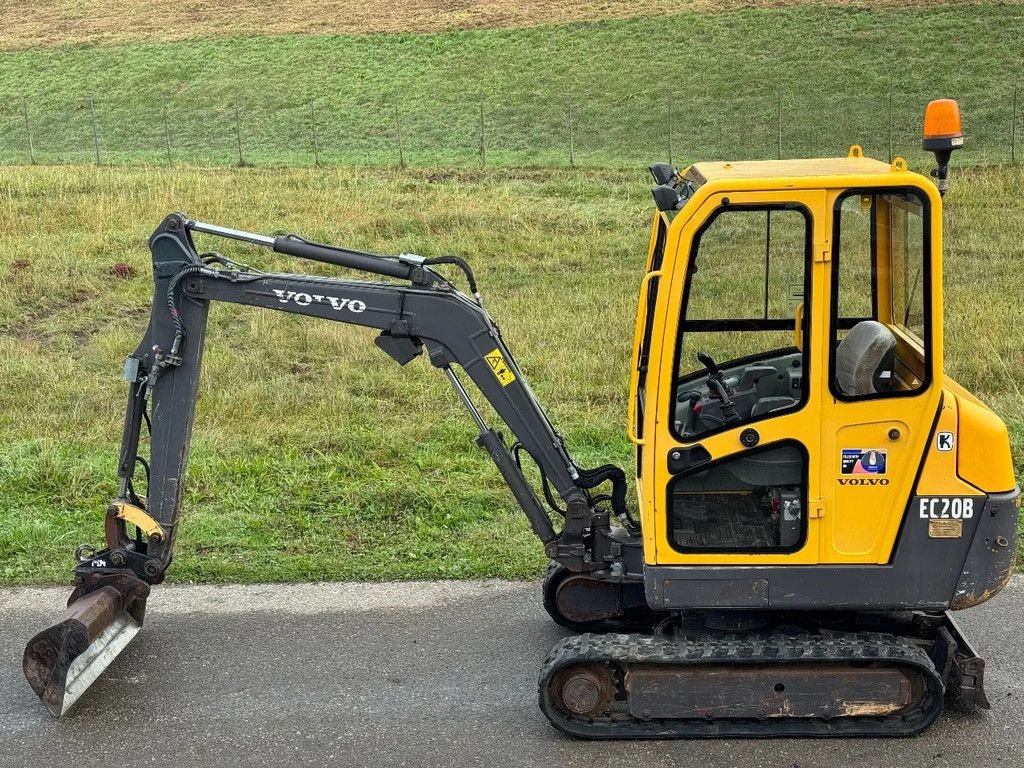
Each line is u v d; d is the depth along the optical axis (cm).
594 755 548
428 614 698
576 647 554
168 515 623
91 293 1471
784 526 538
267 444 960
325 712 588
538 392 1079
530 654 647
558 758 545
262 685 616
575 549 604
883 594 538
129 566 626
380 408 1058
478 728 572
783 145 2606
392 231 1773
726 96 3002
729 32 3472
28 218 1830
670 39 3497
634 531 624
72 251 1631
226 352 1225
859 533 533
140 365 611
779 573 537
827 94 2920
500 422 1010
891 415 520
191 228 596
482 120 2930
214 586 739
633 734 556
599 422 992
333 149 2909
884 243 539
